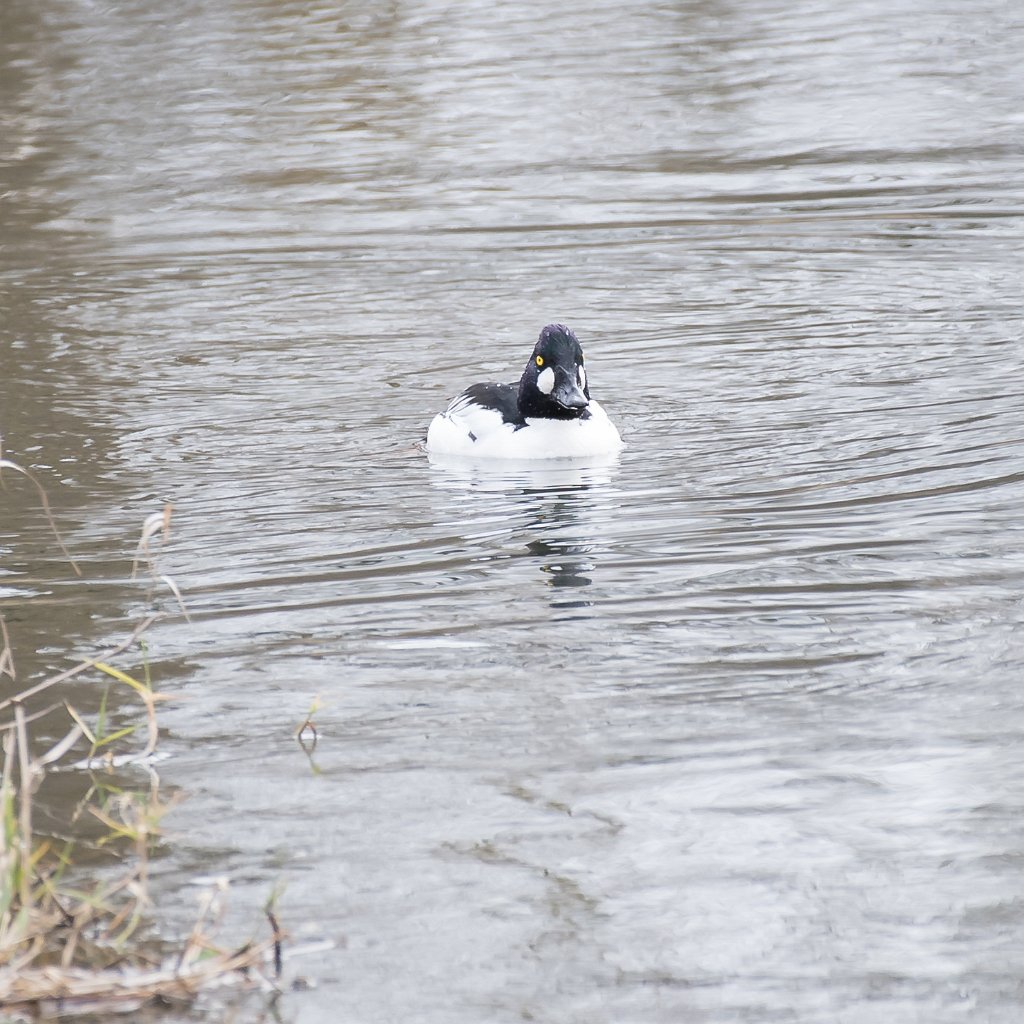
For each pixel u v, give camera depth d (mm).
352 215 25750
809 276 21781
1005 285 20766
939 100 31281
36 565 12422
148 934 7344
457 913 7477
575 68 34656
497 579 11906
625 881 7699
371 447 15633
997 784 8500
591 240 24062
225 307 21328
